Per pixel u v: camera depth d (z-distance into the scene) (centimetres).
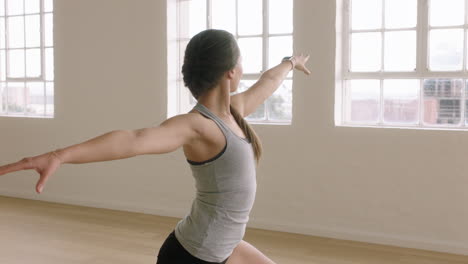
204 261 180
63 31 681
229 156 173
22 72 744
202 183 177
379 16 515
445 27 488
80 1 666
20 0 737
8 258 458
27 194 725
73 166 686
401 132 492
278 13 566
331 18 514
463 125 488
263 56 576
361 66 527
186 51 179
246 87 592
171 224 582
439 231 481
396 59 511
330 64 518
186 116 167
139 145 149
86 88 669
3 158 744
